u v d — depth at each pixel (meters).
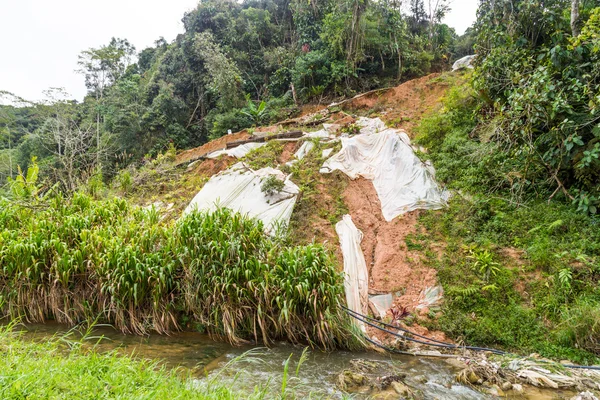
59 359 3.31
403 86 14.12
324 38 17.98
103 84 29.64
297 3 21.00
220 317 5.68
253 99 20.59
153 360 4.62
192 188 11.33
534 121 7.28
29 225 7.19
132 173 14.35
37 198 8.98
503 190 8.03
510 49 9.10
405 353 5.43
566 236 6.45
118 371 3.23
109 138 20.34
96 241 6.38
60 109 23.44
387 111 13.43
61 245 6.30
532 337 5.42
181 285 6.01
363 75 17.69
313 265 5.44
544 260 6.20
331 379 4.46
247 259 5.91
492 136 8.79
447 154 9.33
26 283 6.17
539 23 9.12
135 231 6.83
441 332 5.84
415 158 9.35
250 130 14.67
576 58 7.42
